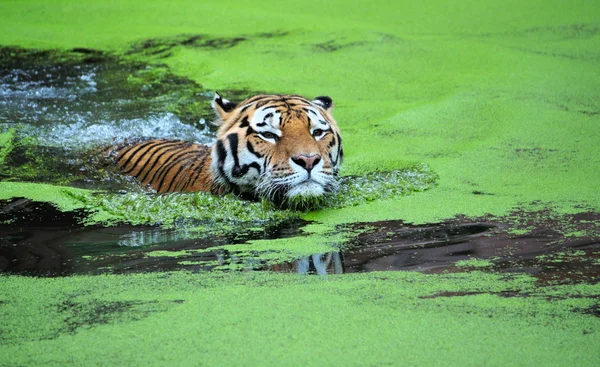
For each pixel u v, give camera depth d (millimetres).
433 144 12117
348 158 11664
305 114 9797
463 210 9297
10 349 5711
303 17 21672
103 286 7012
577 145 11648
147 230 8883
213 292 6805
